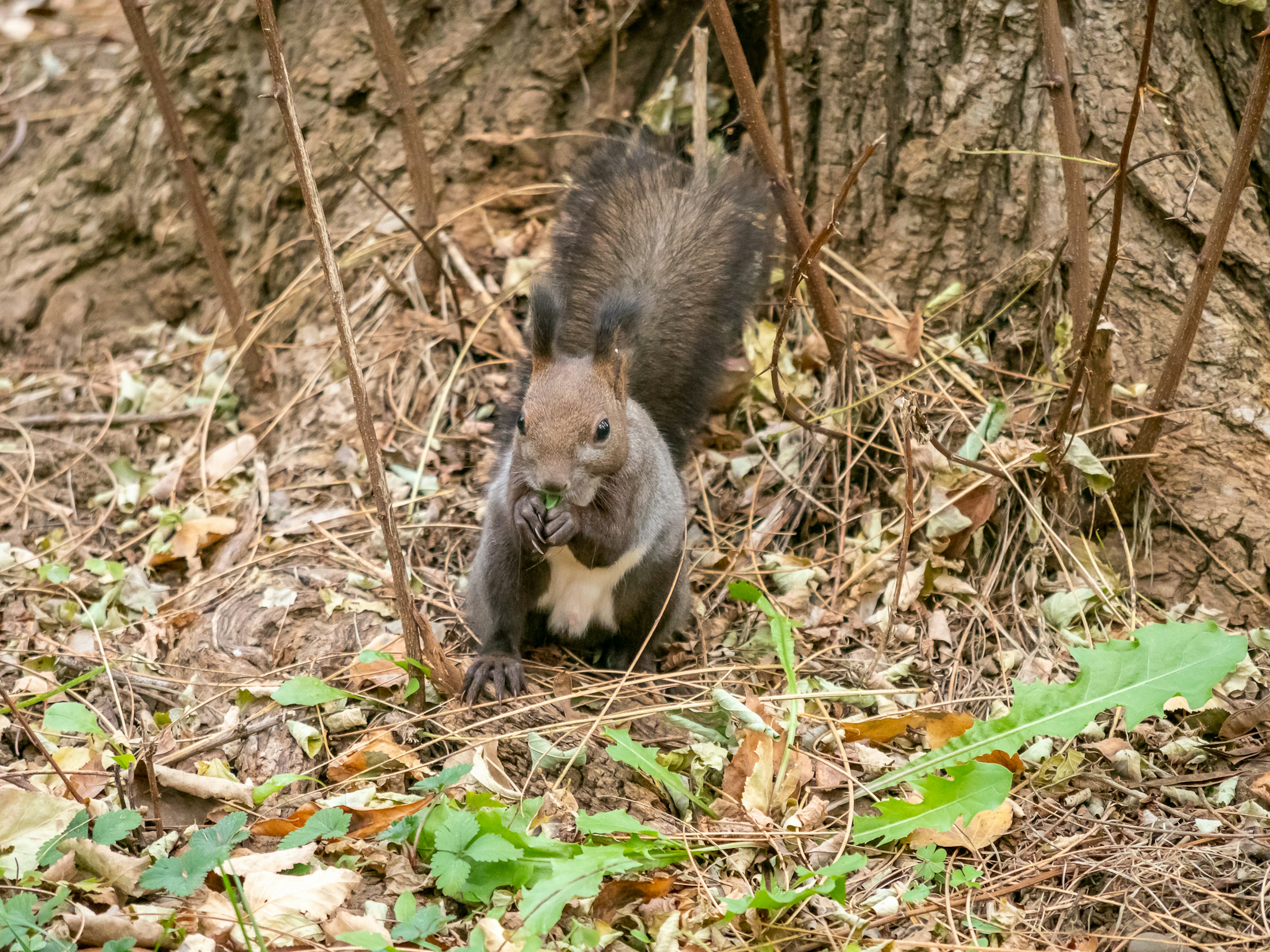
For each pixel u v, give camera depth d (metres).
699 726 5.55
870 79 7.48
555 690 5.94
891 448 7.00
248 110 8.86
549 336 5.61
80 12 11.66
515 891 4.55
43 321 8.68
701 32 7.36
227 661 5.99
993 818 4.94
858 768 5.39
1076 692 5.07
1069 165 6.21
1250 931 4.38
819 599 6.55
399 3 8.63
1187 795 5.15
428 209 8.09
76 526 7.27
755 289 7.18
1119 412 6.74
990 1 7.11
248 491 7.38
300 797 5.07
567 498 5.38
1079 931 4.49
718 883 4.71
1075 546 6.49
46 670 5.98
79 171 8.95
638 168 7.55
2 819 4.64
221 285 7.87
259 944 3.93
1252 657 6.00
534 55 8.60
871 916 4.54
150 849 4.72
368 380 7.86
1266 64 5.38
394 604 6.40
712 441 7.60
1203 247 6.39
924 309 7.50
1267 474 6.46
